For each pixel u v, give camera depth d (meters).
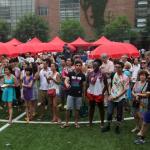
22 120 12.46
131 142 9.68
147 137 10.12
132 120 12.21
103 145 9.41
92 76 10.92
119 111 10.49
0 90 14.16
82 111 12.73
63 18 106.00
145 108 9.30
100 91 10.89
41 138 10.12
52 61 13.11
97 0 101.44
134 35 88.06
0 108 14.48
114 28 87.56
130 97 13.04
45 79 13.16
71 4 104.88
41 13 107.75
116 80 10.44
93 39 95.62
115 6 101.00
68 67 13.52
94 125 11.62
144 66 13.10
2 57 15.46
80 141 9.80
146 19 95.19
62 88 13.48
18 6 110.88
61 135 10.43
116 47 16.28
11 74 11.98
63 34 94.56
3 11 112.12
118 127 10.58
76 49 32.56
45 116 13.01
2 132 10.81
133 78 13.64
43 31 92.56
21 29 92.25
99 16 101.69
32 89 12.25
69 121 12.21
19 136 10.34
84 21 103.56
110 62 13.01
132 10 100.44
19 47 22.66
